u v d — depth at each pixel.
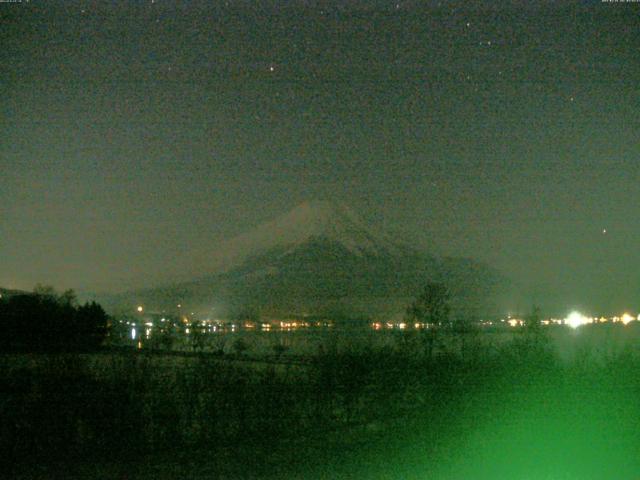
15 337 30.30
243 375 15.43
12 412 12.46
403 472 11.59
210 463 12.02
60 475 10.98
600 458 12.56
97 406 12.85
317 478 11.20
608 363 15.89
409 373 16.66
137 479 10.89
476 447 13.53
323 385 16.05
